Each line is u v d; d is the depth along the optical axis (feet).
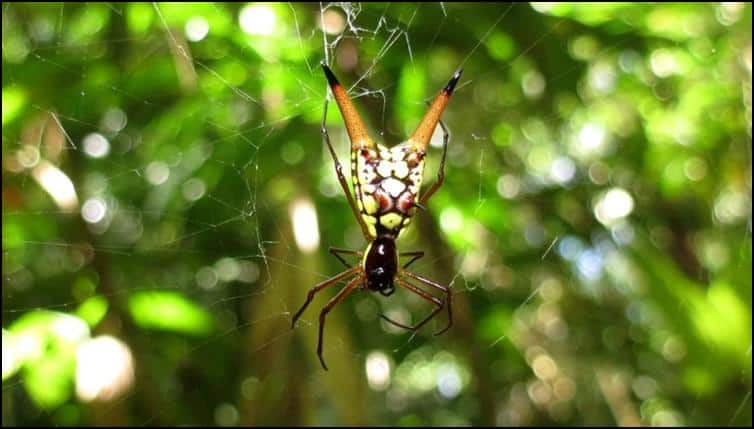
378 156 0.31
